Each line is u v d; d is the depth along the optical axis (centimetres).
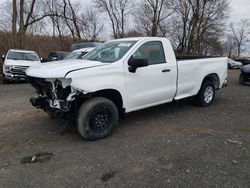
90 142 491
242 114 677
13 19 2278
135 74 539
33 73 497
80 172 382
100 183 353
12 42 2189
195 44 4325
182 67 642
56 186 347
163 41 612
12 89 1156
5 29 2298
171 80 617
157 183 351
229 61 3381
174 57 629
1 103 836
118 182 355
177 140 496
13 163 413
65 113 492
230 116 657
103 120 504
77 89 462
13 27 2261
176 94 642
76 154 441
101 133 502
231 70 3012
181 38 4472
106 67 496
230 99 871
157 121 613
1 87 1234
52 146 476
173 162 408
